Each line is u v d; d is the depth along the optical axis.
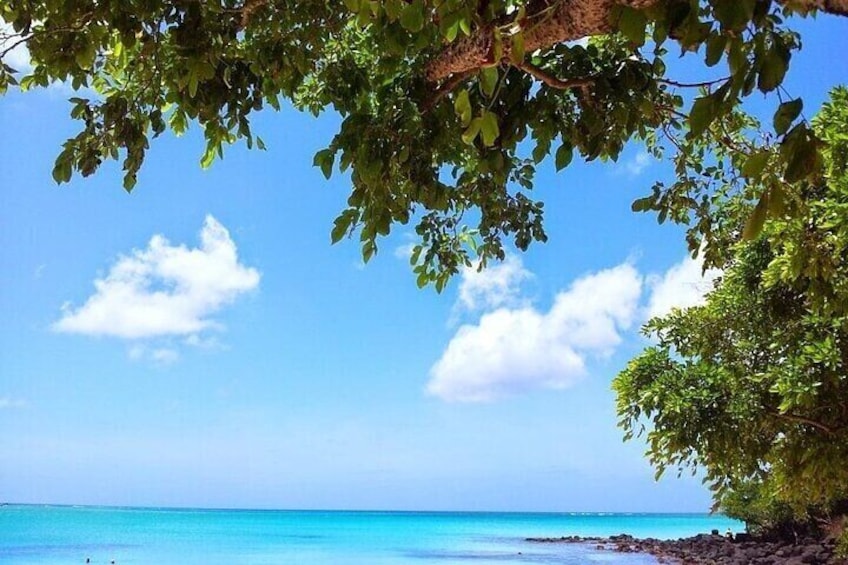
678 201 6.62
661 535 72.81
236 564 39.31
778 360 10.62
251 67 5.18
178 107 5.57
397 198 4.81
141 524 77.56
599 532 77.94
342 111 5.59
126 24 4.47
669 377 11.41
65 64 4.77
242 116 5.25
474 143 4.87
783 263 8.61
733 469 11.39
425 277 7.05
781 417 10.11
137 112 5.18
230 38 4.96
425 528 82.69
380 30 4.28
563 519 126.25
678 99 5.63
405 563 40.59
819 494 10.56
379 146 4.66
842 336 9.70
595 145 4.83
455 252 6.96
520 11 3.34
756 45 2.62
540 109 4.75
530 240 6.82
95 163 5.15
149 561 40.44
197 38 4.50
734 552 34.12
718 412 10.88
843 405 9.56
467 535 68.19
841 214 6.89
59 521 80.06
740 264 10.73
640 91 4.64
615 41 4.78
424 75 4.68
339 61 5.63
